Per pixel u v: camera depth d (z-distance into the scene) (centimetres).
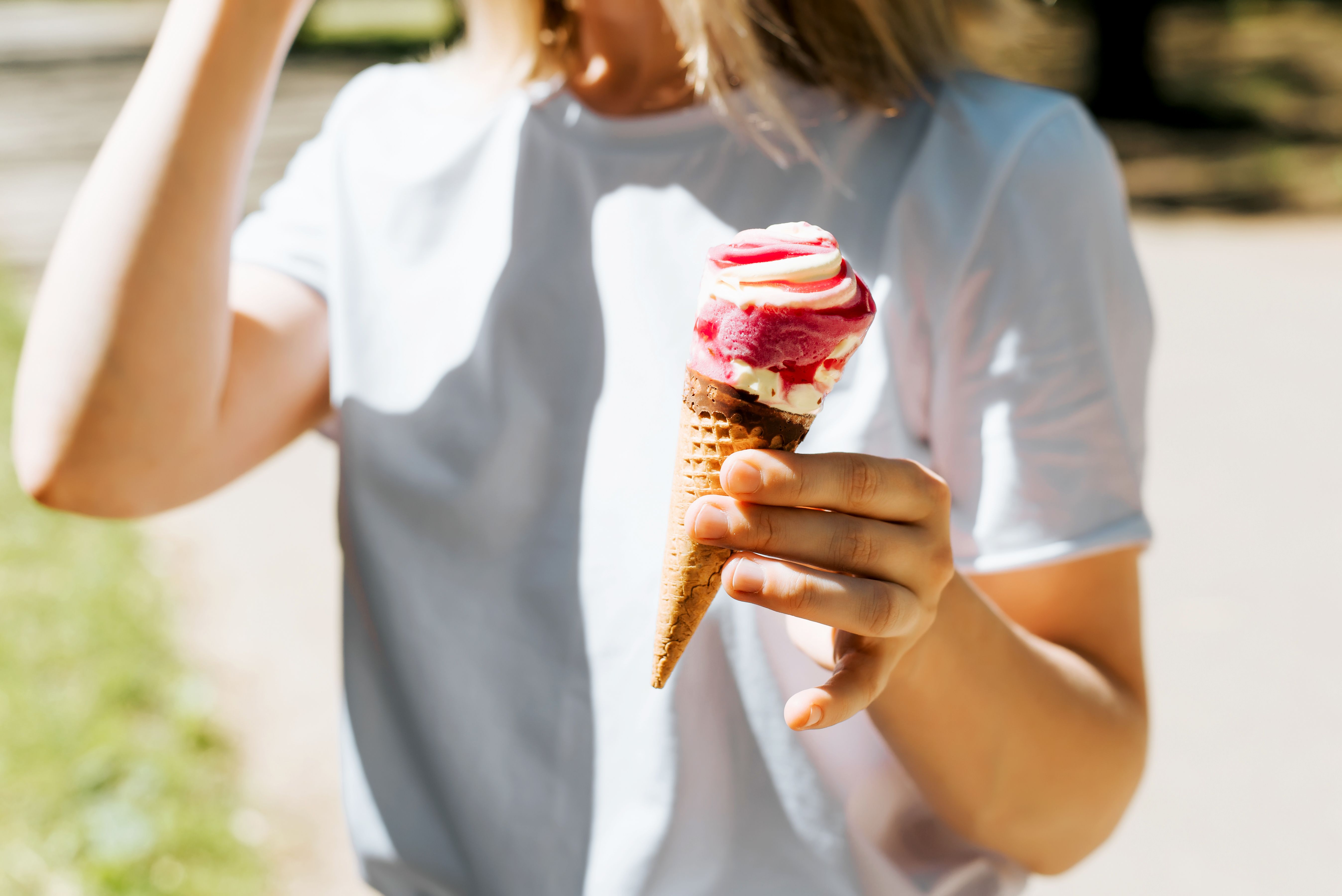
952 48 149
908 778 146
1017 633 131
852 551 106
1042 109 139
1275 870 367
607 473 146
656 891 142
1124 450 136
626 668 144
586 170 153
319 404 170
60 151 1502
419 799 156
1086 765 134
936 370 140
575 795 146
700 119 151
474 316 153
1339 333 886
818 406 113
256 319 157
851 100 148
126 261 138
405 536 153
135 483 144
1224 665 469
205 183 139
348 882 347
